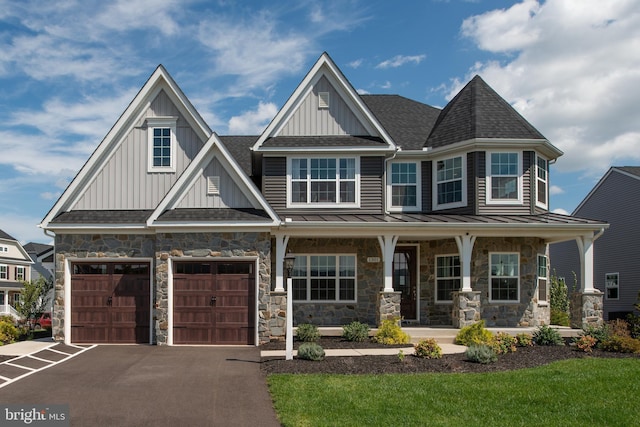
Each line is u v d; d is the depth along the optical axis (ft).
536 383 35.83
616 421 29.09
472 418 29.35
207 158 55.11
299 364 41.68
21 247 156.15
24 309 90.27
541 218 61.21
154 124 58.70
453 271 64.28
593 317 58.03
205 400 32.45
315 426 27.86
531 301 62.59
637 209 94.89
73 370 40.34
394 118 75.31
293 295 63.52
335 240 64.18
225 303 53.06
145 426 28.09
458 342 51.70
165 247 53.01
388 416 29.37
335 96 65.05
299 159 64.39
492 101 68.39
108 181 58.13
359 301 63.77
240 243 53.16
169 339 52.24
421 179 68.95
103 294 54.65
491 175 64.08
